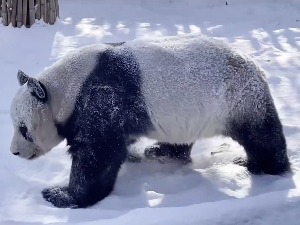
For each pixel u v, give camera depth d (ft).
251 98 15.84
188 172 16.51
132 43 16.01
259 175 16.38
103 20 25.63
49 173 16.44
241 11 27.27
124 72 15.46
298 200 14.96
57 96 15.53
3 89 19.92
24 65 21.34
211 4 28.50
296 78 20.86
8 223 14.42
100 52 15.66
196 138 16.15
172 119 15.71
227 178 16.17
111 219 14.30
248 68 15.94
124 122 15.46
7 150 17.19
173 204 15.24
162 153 17.13
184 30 24.58
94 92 15.30
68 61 15.69
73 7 27.55
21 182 16.01
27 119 15.44
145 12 27.14
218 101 15.79
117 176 15.97
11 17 24.29
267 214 14.70
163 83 15.57
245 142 16.17
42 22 24.75
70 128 15.61
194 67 15.75
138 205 15.24
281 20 26.13
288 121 18.43
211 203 14.75
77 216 14.82
